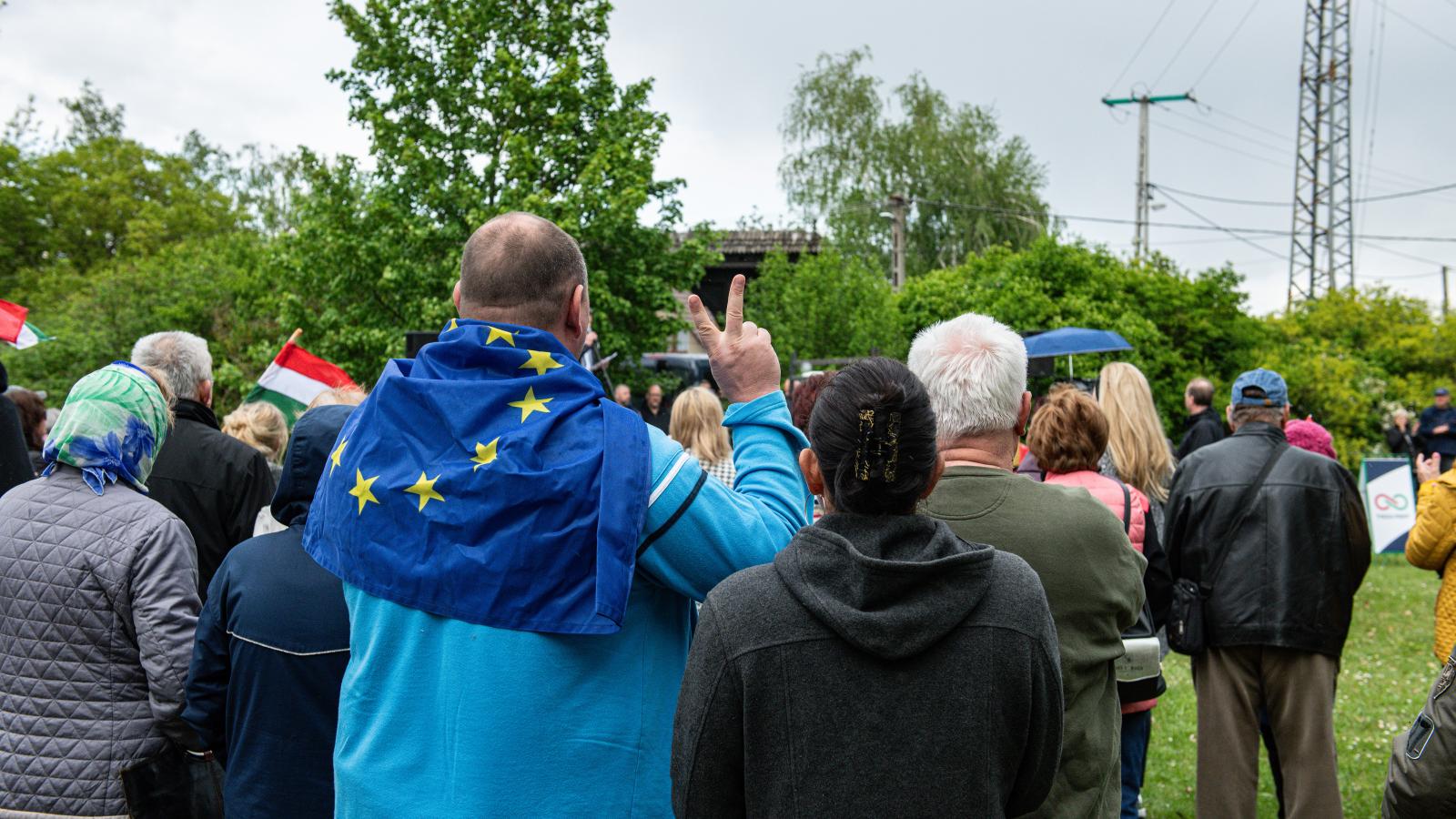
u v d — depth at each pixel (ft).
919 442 4.91
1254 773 12.30
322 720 6.97
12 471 13.60
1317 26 92.73
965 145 90.99
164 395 9.81
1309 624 11.75
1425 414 44.50
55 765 8.04
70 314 70.59
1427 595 29.30
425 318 44.62
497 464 4.78
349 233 46.75
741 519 5.02
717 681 4.65
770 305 58.59
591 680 4.80
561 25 48.03
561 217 44.93
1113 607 7.05
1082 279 50.34
